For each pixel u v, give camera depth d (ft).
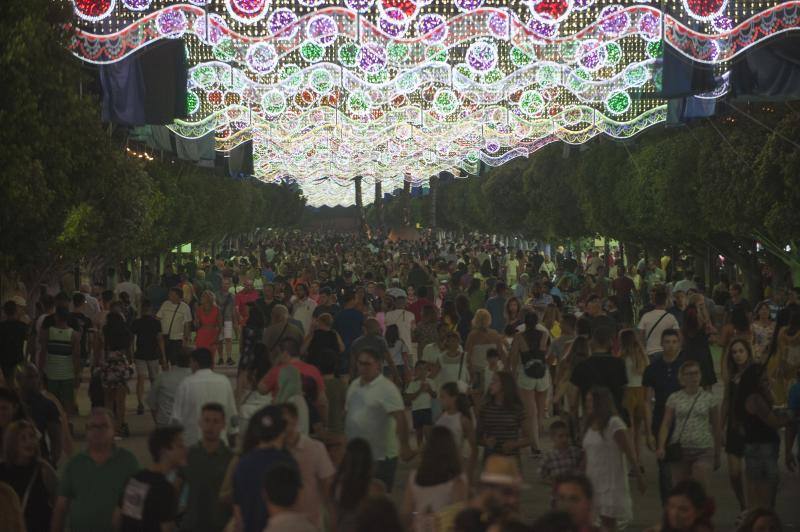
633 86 119.96
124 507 32.60
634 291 132.36
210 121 147.13
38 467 36.65
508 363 62.69
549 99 151.74
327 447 44.45
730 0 81.82
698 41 82.43
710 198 136.56
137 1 77.66
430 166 280.10
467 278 124.16
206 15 83.51
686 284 113.91
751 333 70.13
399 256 232.94
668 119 146.51
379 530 25.22
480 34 83.25
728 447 47.52
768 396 46.06
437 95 130.21
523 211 281.74
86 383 97.60
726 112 128.26
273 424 32.17
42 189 77.15
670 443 45.75
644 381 49.67
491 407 48.11
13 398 39.70
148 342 79.25
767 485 45.96
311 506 34.50
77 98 82.17
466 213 362.53
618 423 42.47
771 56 102.22
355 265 197.98
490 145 195.21
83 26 81.76
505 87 119.55
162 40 96.17
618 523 43.27
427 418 60.23
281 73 123.65
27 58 75.66
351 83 121.49
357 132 185.88
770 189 122.01
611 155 188.96
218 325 83.97
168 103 101.30
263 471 31.78
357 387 44.19
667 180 149.48
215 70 119.85
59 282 114.93
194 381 44.45
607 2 87.10
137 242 133.80
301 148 215.92
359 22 81.35
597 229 196.65
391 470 44.60
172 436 32.83
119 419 69.21
